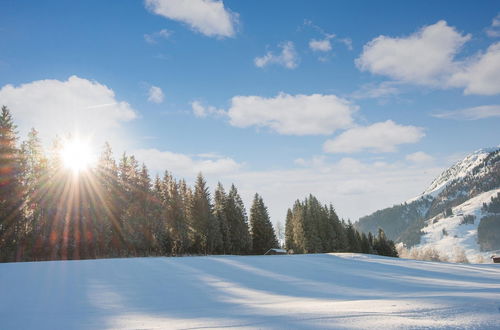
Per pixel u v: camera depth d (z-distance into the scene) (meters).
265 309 6.61
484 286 12.23
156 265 17.83
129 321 6.11
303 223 66.94
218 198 60.56
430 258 114.38
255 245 62.78
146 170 44.91
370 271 19.45
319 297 9.61
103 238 39.22
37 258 35.31
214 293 10.70
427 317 4.43
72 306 8.48
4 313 7.69
